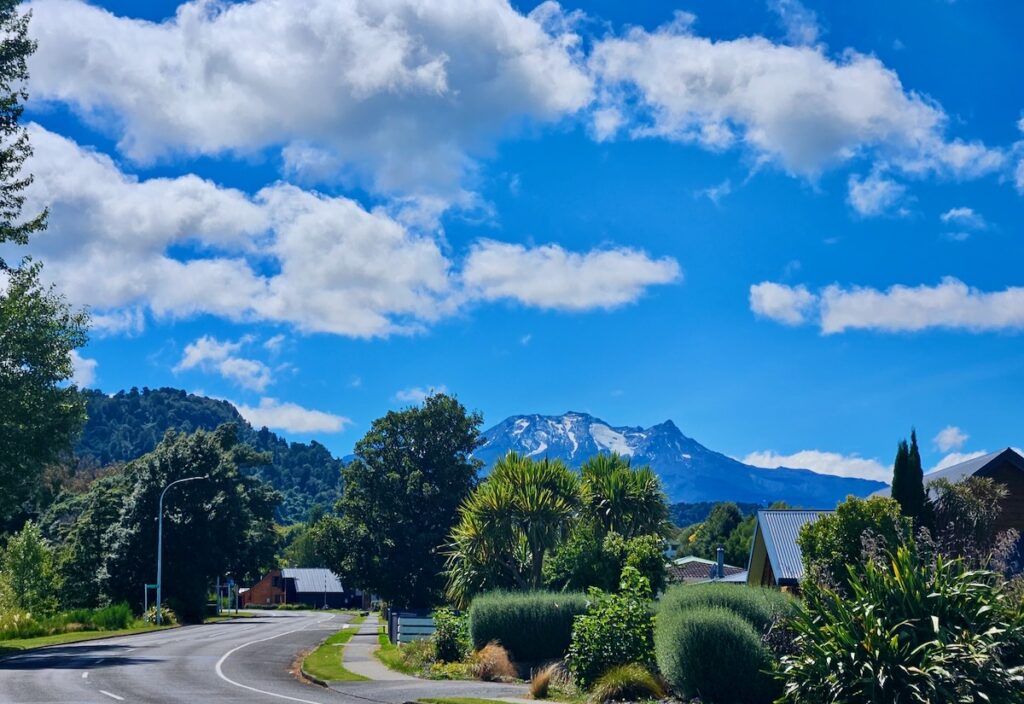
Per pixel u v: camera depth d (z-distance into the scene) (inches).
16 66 1301.7
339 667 1162.0
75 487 4616.1
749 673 717.9
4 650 1465.3
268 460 3814.0
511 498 1387.8
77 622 2119.8
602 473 1480.1
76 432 1660.9
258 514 3656.5
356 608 6565.0
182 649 1534.2
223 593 5561.0
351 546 2468.0
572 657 863.1
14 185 1328.7
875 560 829.2
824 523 1178.6
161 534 2578.7
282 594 6604.3
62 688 916.0
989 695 551.2
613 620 857.5
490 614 1091.3
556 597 1101.7
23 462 1585.9
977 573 609.6
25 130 1327.5
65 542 3189.0
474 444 2561.5
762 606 795.4
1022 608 597.6
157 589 2536.9
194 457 2999.5
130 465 3211.1
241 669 1181.7
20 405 1547.7
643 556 1293.1
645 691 778.8
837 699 573.6
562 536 1395.2
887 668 563.8
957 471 1455.5
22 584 2349.9
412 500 2480.3
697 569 2423.7
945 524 1222.3
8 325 1549.0
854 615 602.9
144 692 885.8
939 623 578.9
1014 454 1354.6
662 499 1441.9
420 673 1071.0
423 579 2405.3
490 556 1392.7
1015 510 1350.9
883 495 1381.6
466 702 780.0
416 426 2513.5
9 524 3422.7
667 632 761.0
